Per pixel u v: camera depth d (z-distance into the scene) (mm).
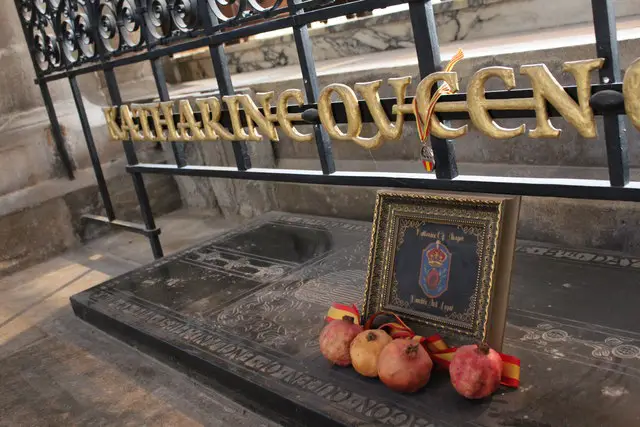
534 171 2525
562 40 2604
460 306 1668
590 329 1796
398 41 3928
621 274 2109
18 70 3809
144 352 2375
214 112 2467
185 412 1968
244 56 4953
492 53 2539
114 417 2012
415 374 1559
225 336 2152
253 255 2916
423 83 1730
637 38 2162
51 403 2158
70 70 3326
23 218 3711
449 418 1481
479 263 1641
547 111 1553
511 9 3391
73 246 3926
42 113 3900
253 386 1819
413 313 1754
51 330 2773
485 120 1638
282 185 3500
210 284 2660
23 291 3342
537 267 2262
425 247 1759
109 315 2531
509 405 1497
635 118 1387
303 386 1740
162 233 3869
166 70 4973
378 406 1579
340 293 2322
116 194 4090
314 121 2107
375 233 1859
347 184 2145
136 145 4164
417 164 2930
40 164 3850
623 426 1371
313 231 3107
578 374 1586
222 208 3949
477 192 1779
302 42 2072
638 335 1728
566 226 2418
